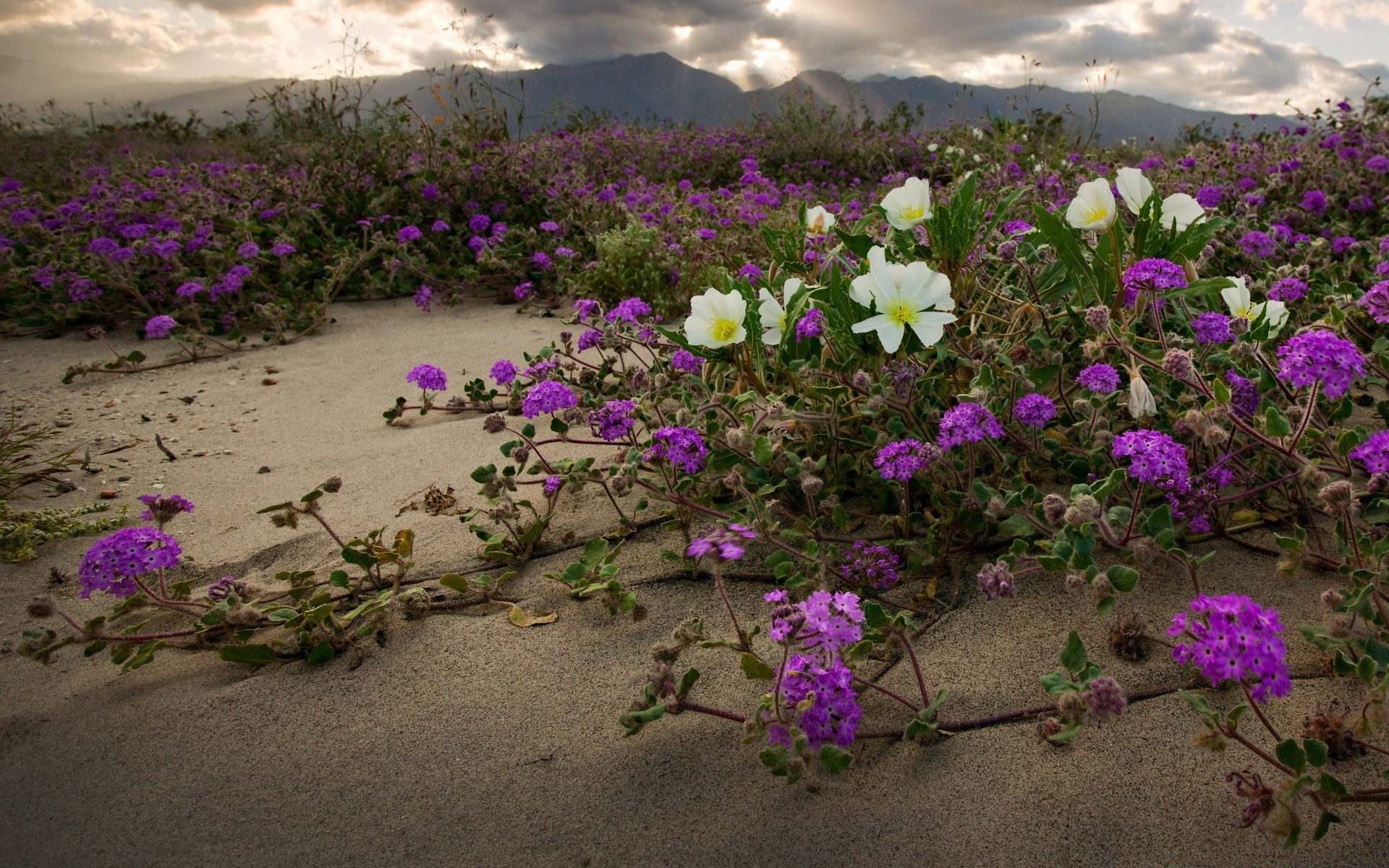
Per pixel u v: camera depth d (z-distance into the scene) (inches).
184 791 19.0
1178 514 23.2
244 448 35.2
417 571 25.8
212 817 18.4
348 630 23.4
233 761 19.6
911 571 23.8
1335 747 17.8
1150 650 20.5
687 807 17.9
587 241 64.8
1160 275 24.4
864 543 24.2
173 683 22.0
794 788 18.1
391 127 72.7
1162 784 17.6
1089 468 25.2
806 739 17.6
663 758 19.0
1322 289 35.7
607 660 21.9
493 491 26.1
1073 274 28.2
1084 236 29.2
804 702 17.6
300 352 48.4
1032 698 19.6
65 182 92.4
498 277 60.2
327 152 74.9
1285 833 15.7
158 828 18.2
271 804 18.6
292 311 53.1
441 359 45.9
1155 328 28.5
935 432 26.0
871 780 18.2
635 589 24.4
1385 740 18.0
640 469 29.2
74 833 18.1
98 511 30.1
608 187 70.2
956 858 16.6
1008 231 36.0
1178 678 19.7
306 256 61.2
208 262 57.0
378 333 51.8
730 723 19.8
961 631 21.7
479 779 18.9
